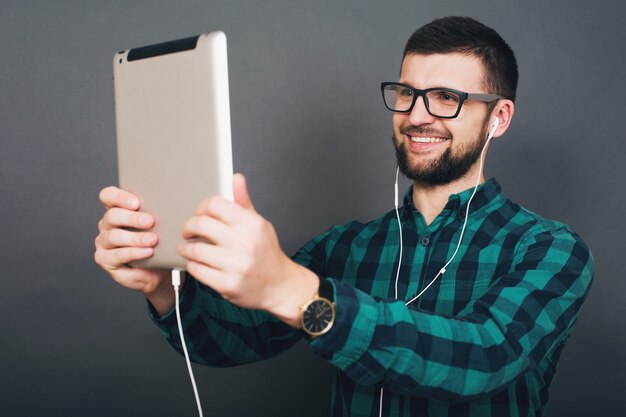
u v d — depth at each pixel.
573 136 2.35
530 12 2.34
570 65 2.35
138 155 0.92
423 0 2.34
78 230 2.31
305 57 2.32
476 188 1.33
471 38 1.30
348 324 0.83
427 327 0.90
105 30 2.29
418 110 1.29
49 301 2.31
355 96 2.33
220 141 0.83
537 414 1.27
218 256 0.76
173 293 1.13
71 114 2.30
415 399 1.24
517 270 1.14
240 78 2.31
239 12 2.31
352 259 1.46
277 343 1.36
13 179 2.29
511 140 2.33
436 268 1.31
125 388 2.32
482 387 0.91
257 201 2.32
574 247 1.17
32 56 2.29
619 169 2.36
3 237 2.29
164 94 0.88
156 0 2.30
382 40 2.33
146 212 0.92
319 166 2.34
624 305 2.34
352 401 1.30
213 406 2.33
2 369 2.29
